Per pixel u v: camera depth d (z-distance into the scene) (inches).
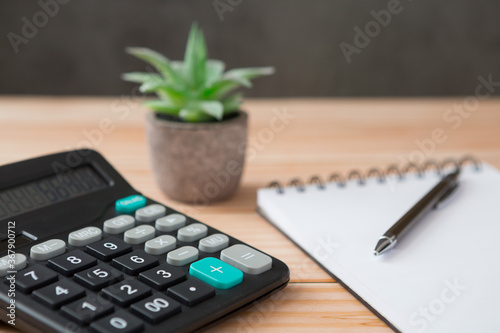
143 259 16.2
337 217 20.7
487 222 20.3
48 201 18.9
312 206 21.6
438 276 16.7
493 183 24.1
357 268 17.2
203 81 23.5
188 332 14.0
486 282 16.4
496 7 42.9
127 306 14.3
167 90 22.4
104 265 16.0
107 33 42.5
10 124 33.2
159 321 13.8
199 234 18.0
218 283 15.4
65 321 13.6
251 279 16.0
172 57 43.0
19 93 43.8
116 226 18.1
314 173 27.1
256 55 43.1
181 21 42.1
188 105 22.8
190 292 14.8
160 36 42.5
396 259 17.7
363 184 24.0
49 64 43.2
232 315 15.1
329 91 44.5
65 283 14.9
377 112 37.3
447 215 20.9
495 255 18.0
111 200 19.9
